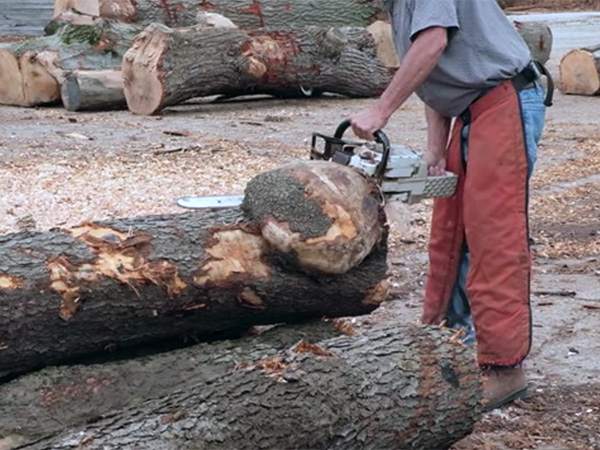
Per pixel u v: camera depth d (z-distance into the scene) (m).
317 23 15.06
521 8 35.75
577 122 12.72
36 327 3.26
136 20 14.09
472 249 4.11
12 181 8.42
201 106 13.87
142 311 3.42
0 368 3.31
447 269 4.30
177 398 3.14
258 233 3.56
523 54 4.07
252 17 14.59
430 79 4.06
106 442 2.96
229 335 3.81
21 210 7.50
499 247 4.05
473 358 3.57
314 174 3.53
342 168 3.59
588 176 9.49
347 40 14.23
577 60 15.41
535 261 6.71
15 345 3.25
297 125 12.08
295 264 3.53
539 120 4.14
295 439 3.12
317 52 13.88
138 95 12.85
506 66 4.01
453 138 4.17
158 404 3.12
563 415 4.17
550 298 5.82
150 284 3.39
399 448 3.41
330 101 14.42
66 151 9.95
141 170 9.05
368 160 3.71
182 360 3.50
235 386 3.15
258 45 13.27
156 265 3.40
